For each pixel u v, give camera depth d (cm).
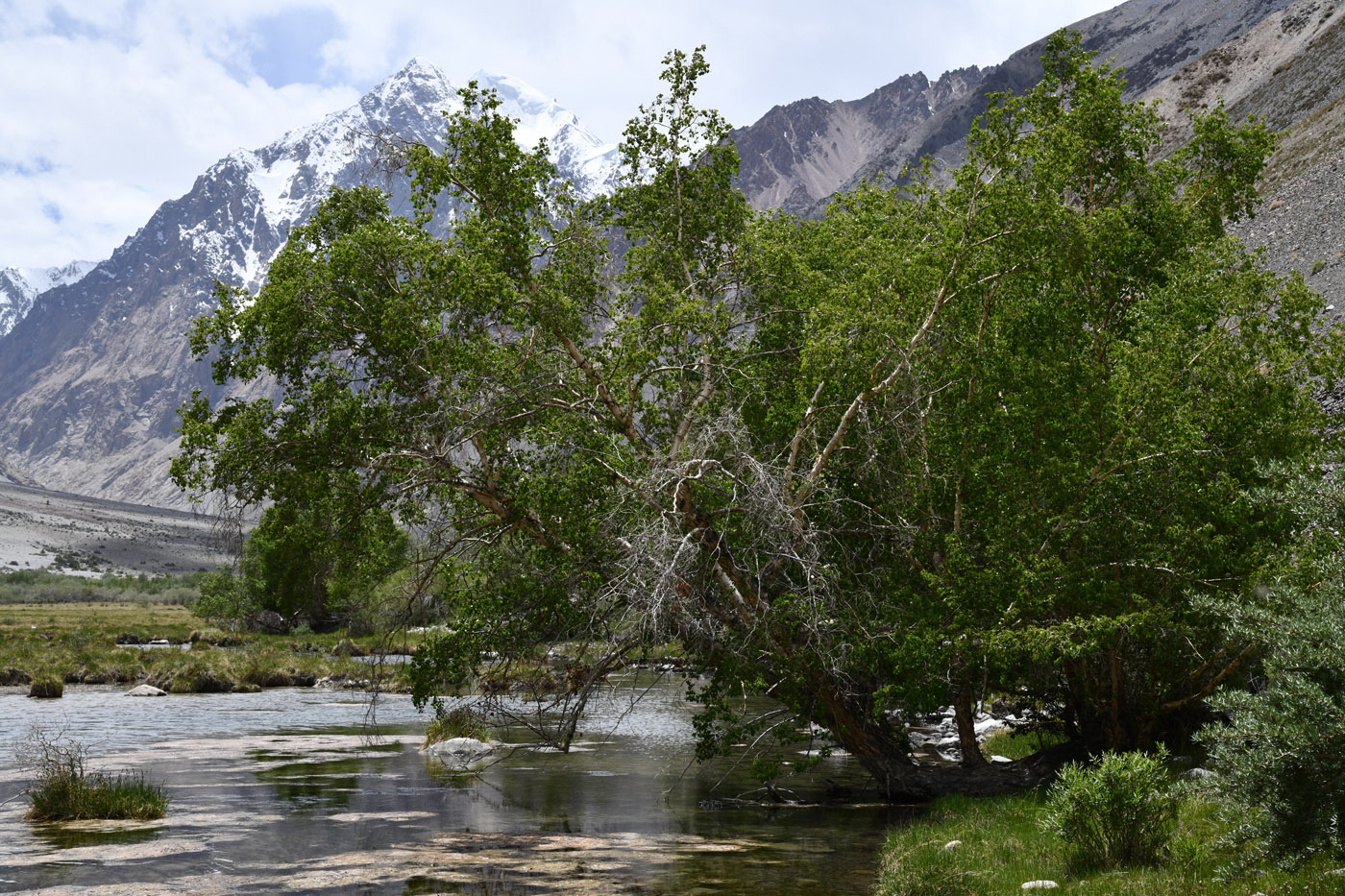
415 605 1925
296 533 1767
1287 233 5653
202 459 1688
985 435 1786
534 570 1866
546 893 1250
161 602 13512
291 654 5081
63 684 4162
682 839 1602
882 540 1914
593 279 1984
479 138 1875
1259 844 880
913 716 1923
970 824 1509
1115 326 2062
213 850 1485
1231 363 1678
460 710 1988
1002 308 1817
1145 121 2212
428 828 1684
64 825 1664
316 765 2358
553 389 1827
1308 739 818
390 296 1753
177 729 2972
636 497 1766
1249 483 1634
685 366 1981
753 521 1747
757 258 2052
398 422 1741
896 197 2383
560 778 2244
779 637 1805
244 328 1712
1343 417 1697
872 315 1711
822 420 1905
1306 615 872
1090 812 1177
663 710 3566
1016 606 1659
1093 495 1695
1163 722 1920
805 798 2011
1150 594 1684
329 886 1280
